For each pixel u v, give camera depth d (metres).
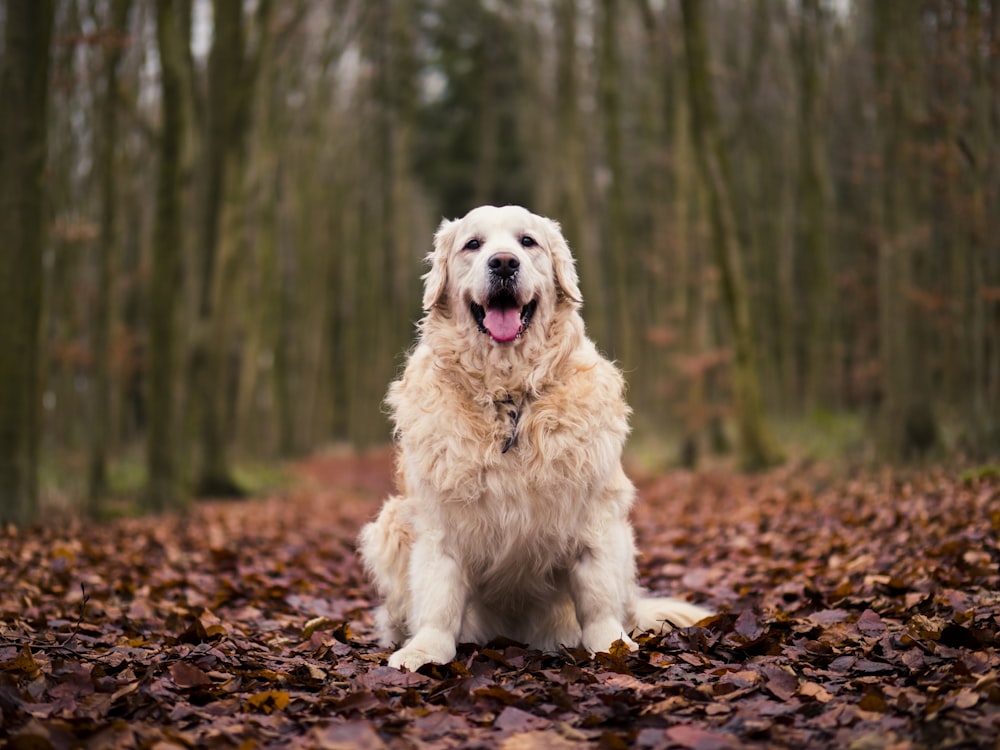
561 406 4.52
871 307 24.95
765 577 6.47
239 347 27.77
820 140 21.28
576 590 4.64
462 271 4.79
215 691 3.75
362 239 31.02
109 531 10.18
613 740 3.10
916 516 7.48
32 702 3.48
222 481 17.47
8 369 9.41
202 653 4.28
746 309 16.33
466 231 4.86
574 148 23.12
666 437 24.59
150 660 4.16
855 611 4.98
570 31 22.69
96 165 17.08
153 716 3.44
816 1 20.09
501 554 4.57
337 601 6.62
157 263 14.05
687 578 6.74
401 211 29.33
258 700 3.58
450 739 3.23
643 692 3.64
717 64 22.41
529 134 29.16
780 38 22.95
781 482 13.30
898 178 13.07
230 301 17.77
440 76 36.22
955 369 16.80
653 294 29.50
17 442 9.45
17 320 9.46
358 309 31.22
